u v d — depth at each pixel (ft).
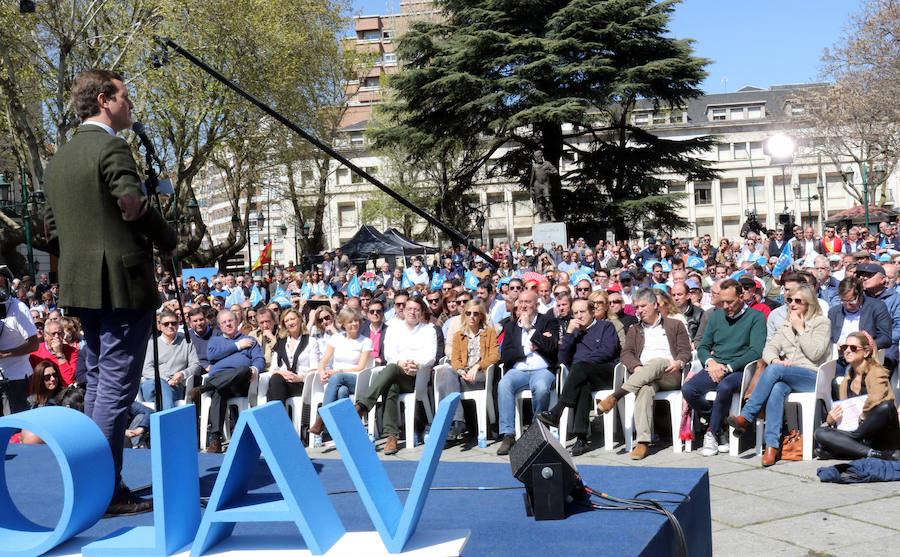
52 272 112.57
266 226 236.02
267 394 28.84
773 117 249.55
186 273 77.92
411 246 104.47
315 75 110.73
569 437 25.36
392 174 167.22
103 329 11.16
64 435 9.20
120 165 10.80
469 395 26.48
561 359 25.67
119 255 10.89
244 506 8.97
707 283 51.70
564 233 97.55
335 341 28.68
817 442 22.20
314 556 8.50
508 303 34.04
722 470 21.57
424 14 175.83
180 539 8.98
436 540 8.95
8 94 74.18
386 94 167.43
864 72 116.67
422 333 27.66
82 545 9.41
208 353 29.27
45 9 75.31
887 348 24.58
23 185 71.61
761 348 23.40
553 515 10.21
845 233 76.13
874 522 16.15
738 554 14.88
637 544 9.10
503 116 107.76
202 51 88.89
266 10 94.99
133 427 27.43
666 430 26.22
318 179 156.97
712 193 247.09
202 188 148.36
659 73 103.91
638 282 45.60
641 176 113.91
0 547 9.27
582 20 104.83
